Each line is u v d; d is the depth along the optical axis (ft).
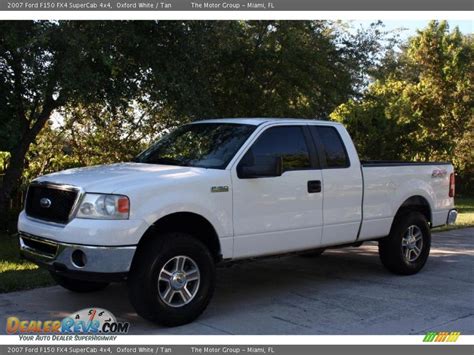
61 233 16.56
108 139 46.80
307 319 18.53
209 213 17.95
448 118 80.43
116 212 16.22
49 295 20.86
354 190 22.45
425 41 79.20
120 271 16.20
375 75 48.78
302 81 43.06
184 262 17.53
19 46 28.37
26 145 36.24
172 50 33.50
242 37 40.81
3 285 21.13
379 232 23.61
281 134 20.81
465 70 80.02
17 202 39.24
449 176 27.20
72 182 17.26
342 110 58.90
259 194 19.31
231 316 18.78
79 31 29.09
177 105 33.65
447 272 25.95
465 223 44.06
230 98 43.70
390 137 60.23
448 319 18.71
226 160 19.08
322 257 29.25
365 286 23.06
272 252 19.85
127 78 33.04
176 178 17.53
